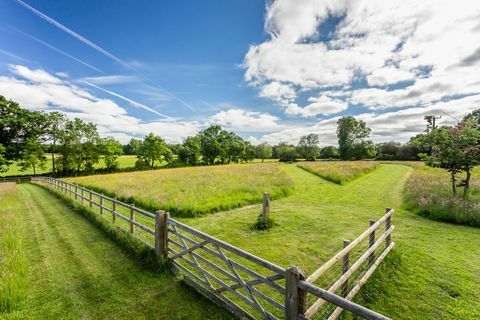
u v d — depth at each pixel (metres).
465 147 8.22
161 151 51.19
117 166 45.78
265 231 6.77
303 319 2.29
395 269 4.28
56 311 3.21
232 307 3.24
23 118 35.28
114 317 3.12
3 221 6.83
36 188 18.52
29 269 4.34
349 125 61.16
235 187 13.10
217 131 62.50
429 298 3.46
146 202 9.73
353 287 3.53
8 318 3.04
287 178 17.39
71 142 39.22
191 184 15.21
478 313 3.12
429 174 18.16
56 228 6.82
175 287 3.84
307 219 7.94
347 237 6.25
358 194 12.98
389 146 59.28
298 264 4.77
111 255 4.97
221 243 3.29
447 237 6.02
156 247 4.57
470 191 9.77
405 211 9.02
